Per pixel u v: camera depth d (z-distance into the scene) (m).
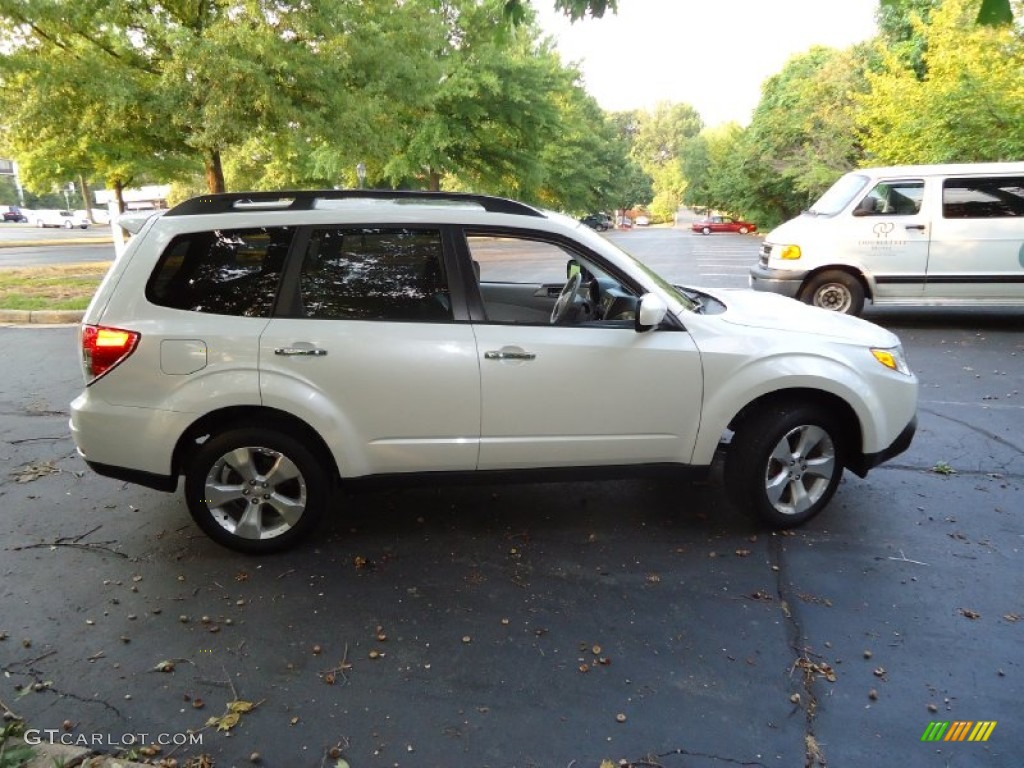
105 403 3.63
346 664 3.01
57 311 11.18
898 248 9.29
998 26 2.93
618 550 3.92
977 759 2.51
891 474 4.90
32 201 88.12
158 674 2.95
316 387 3.63
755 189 42.75
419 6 16.12
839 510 4.38
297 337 3.61
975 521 4.23
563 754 2.53
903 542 3.98
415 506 4.46
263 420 3.77
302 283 3.69
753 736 2.61
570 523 4.24
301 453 3.75
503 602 3.45
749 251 28.16
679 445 3.92
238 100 12.65
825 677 2.92
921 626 3.24
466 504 4.49
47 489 4.75
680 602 3.44
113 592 3.54
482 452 3.82
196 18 13.88
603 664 3.01
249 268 3.68
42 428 5.99
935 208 9.19
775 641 3.14
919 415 6.09
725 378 3.85
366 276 3.72
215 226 3.67
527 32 30.31
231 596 3.51
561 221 3.95
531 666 2.99
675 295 4.12
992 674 2.93
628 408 3.84
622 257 3.93
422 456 3.79
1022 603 3.41
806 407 3.96
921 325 9.77
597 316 4.23
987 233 9.07
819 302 9.67
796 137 36.00
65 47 13.12
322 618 3.33
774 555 3.86
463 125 24.83
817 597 3.47
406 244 3.75
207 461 3.72
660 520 4.27
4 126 14.66
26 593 3.53
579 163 41.44
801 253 9.56
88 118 13.22
